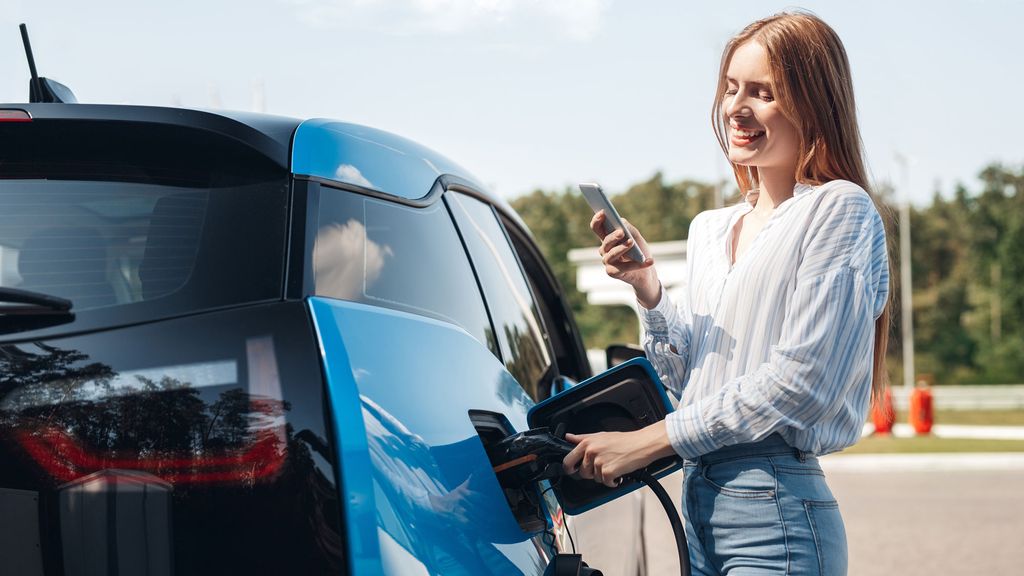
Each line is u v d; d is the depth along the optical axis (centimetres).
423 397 155
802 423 178
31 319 145
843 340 177
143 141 162
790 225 188
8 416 139
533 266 307
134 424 136
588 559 215
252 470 133
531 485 179
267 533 132
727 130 204
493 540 156
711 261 206
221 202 156
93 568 134
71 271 151
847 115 195
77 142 163
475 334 193
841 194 185
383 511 135
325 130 178
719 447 179
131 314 144
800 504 184
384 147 197
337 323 144
